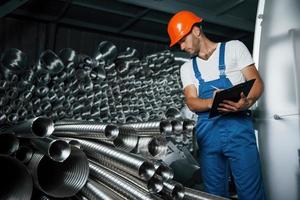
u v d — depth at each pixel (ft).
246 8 7.83
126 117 7.48
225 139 4.85
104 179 2.83
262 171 5.16
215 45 5.24
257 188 4.80
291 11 4.99
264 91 5.18
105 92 7.30
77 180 2.51
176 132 3.19
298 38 4.85
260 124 5.22
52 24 7.98
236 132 4.80
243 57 4.90
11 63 5.95
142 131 3.05
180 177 6.81
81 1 7.37
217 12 7.71
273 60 5.09
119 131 2.92
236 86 4.09
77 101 6.83
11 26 7.55
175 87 8.52
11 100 5.99
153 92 8.25
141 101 7.99
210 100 4.79
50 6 7.41
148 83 8.25
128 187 2.62
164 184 2.68
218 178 5.09
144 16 8.26
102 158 2.92
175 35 5.31
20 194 2.24
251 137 4.87
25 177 2.26
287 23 4.99
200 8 7.55
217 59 5.07
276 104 4.99
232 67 4.98
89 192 2.61
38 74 6.19
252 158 4.79
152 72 8.26
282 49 4.99
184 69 5.54
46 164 2.64
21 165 2.22
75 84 6.78
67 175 2.60
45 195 2.52
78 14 8.07
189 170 6.72
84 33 8.77
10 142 2.48
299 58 4.80
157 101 8.27
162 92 8.40
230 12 8.00
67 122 4.05
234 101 4.40
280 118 4.91
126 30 9.16
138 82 8.04
